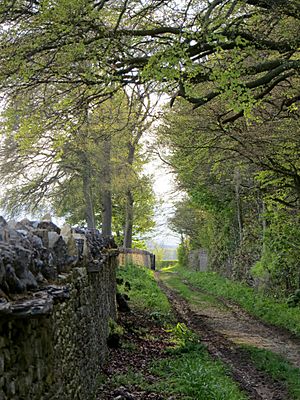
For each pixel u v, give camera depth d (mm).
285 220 19719
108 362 10453
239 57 9242
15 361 3973
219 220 32438
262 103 13336
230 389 9180
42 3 8203
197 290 28609
